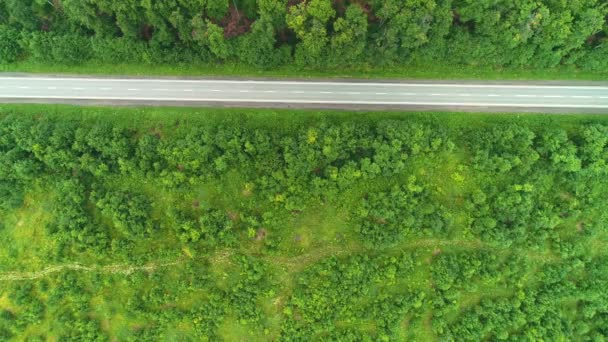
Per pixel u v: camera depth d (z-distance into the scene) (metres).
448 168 60.00
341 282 59.53
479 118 59.97
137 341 60.41
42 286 60.38
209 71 60.41
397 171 58.16
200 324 59.94
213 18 55.62
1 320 59.97
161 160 59.28
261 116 59.88
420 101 60.16
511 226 59.12
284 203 59.25
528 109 60.22
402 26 52.59
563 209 59.44
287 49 56.75
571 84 60.09
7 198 59.84
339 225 60.38
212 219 59.03
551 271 59.91
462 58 58.19
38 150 57.81
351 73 60.03
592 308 60.00
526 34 53.81
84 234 59.16
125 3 52.31
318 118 59.84
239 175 59.84
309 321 59.84
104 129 58.25
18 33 58.88
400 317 60.06
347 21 51.94
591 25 53.00
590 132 57.50
